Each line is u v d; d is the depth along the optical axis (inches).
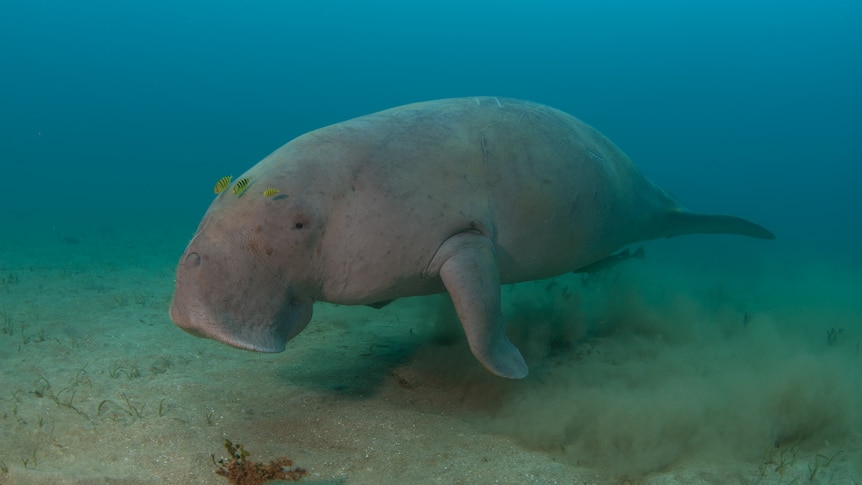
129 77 3964.1
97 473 103.5
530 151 149.3
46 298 247.3
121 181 2188.7
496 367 119.9
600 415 131.2
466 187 134.3
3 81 3782.0
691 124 3644.2
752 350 196.7
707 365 178.9
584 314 215.8
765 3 3550.7
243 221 111.4
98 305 236.7
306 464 111.9
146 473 104.8
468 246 128.6
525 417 133.6
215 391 145.5
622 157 192.1
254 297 109.9
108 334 193.5
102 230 626.5
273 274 113.2
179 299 106.0
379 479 107.9
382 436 125.0
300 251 115.6
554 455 119.1
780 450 122.3
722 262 554.9
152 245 502.6
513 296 280.8
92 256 410.0
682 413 129.6
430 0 4276.6
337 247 120.0
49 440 115.6
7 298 245.3
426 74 4370.1
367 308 242.8
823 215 1974.7
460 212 131.7
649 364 178.5
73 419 124.5
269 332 110.5
